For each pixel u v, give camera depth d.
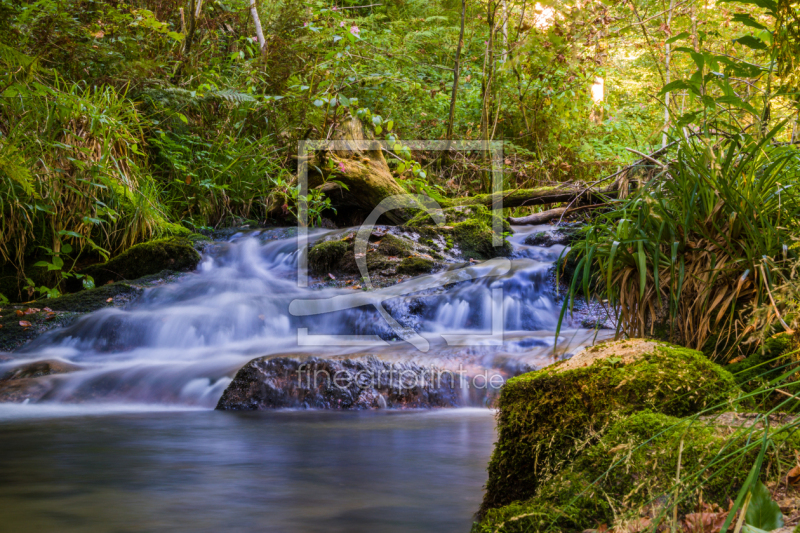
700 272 2.44
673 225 2.48
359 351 4.42
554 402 1.74
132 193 6.78
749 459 1.41
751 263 2.26
